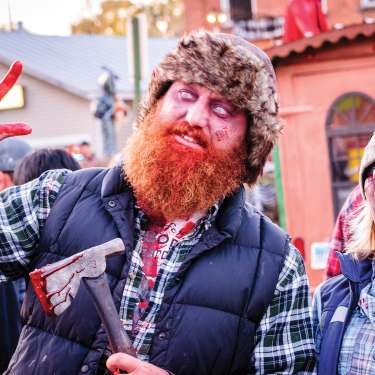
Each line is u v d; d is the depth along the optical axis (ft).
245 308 7.54
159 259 7.63
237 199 7.84
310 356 7.82
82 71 75.25
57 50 80.48
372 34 20.59
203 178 7.40
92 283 7.04
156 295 7.51
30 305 7.63
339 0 54.65
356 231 8.91
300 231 21.47
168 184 7.38
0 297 12.01
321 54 21.17
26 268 7.84
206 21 54.44
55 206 7.81
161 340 7.34
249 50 7.71
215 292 7.45
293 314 7.80
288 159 21.52
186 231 7.68
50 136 73.20
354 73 21.09
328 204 21.36
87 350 7.29
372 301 8.47
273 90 7.83
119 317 7.31
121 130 61.00
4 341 12.04
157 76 7.66
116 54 81.82
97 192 7.85
